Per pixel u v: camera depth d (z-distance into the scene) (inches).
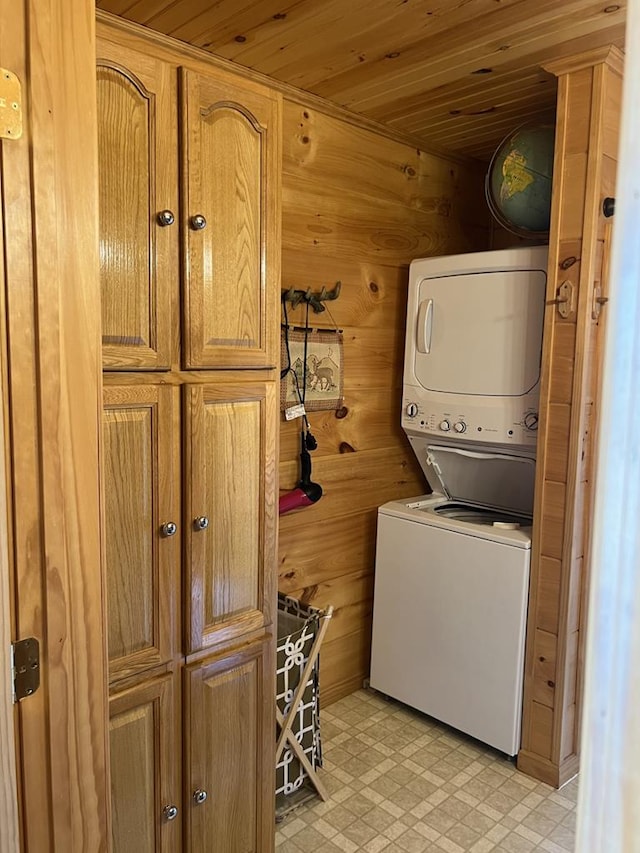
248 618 65.2
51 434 34.5
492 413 95.3
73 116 34.4
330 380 101.7
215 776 63.6
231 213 60.2
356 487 109.5
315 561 104.3
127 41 52.2
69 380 35.2
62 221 34.3
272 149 63.2
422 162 113.9
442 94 92.1
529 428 91.7
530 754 90.4
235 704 64.7
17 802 34.8
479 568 93.6
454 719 98.0
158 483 56.7
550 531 86.7
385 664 107.3
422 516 101.2
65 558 35.6
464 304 98.3
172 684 59.5
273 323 64.9
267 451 65.2
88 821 37.8
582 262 82.3
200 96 56.8
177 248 56.7
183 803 61.5
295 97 91.5
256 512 64.9
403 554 103.6
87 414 36.2
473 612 94.7
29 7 32.3
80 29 34.3
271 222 63.8
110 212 52.1
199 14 70.4
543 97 92.9
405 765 92.6
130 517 55.2
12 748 34.3
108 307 52.6
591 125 80.3
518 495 104.5
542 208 93.2
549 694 88.0
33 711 35.0
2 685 33.4
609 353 17.8
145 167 53.9
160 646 58.3
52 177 33.7
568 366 84.3
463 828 80.2
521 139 93.4
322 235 99.0
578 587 86.8
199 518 59.2
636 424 17.3
